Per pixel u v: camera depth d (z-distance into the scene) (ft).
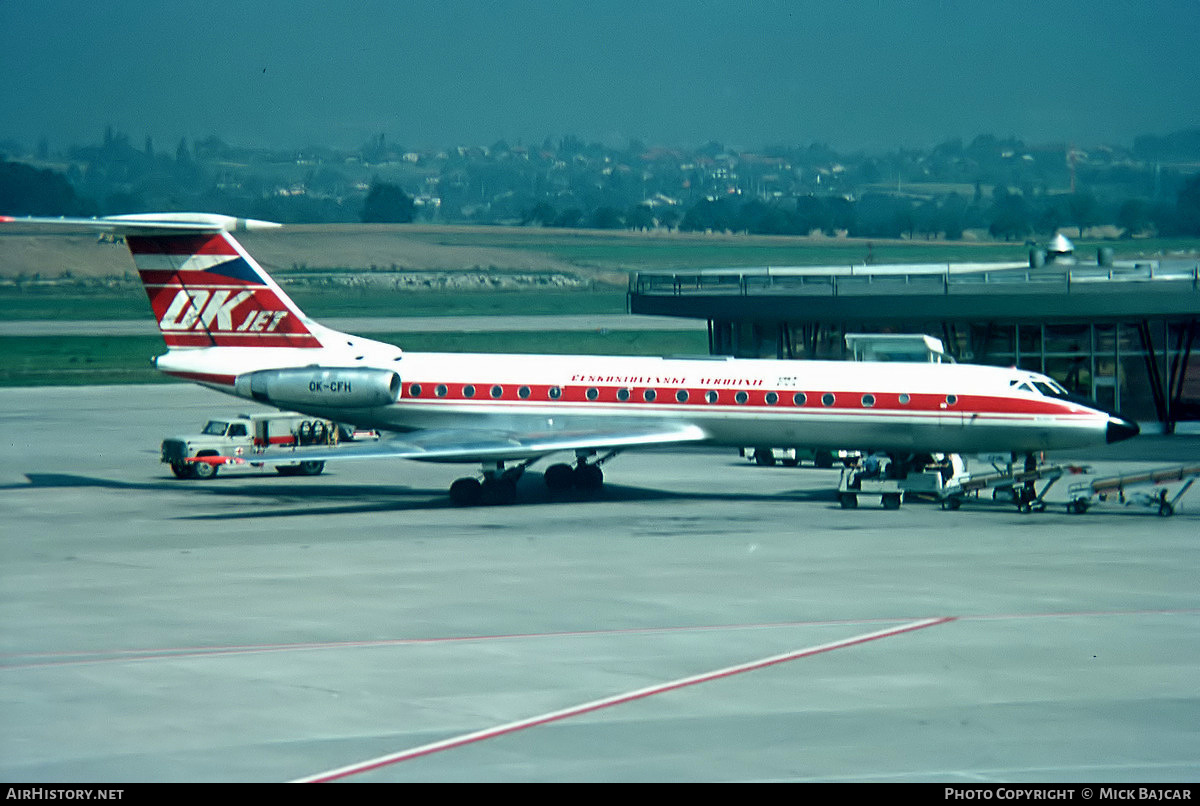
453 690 254.47
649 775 206.59
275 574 374.84
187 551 414.62
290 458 488.85
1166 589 346.95
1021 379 505.66
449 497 549.54
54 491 568.82
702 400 527.81
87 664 275.18
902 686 256.11
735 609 325.01
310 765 211.61
